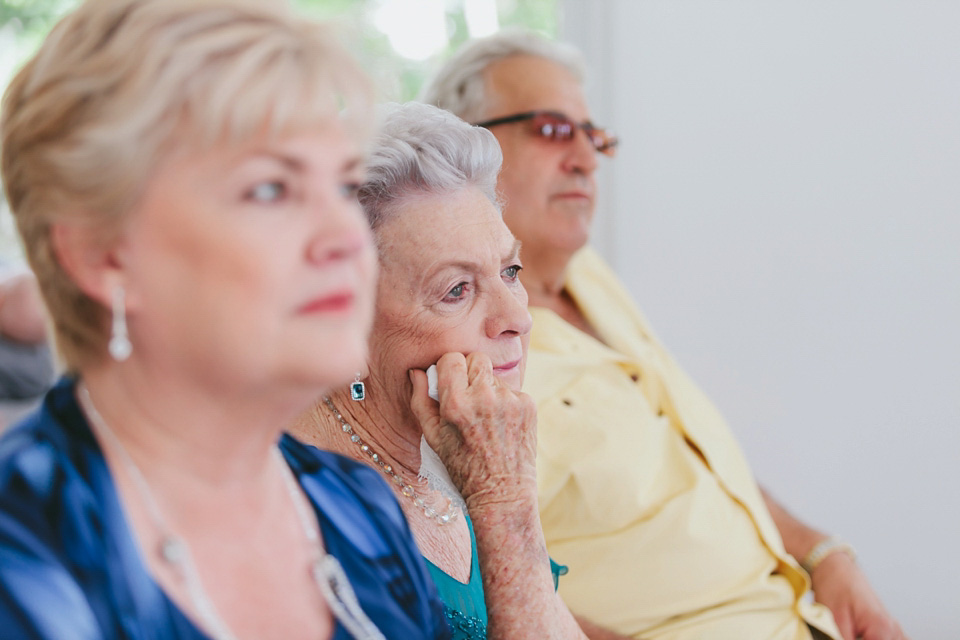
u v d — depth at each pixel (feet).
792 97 8.14
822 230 8.15
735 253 8.46
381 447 3.34
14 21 6.66
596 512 4.95
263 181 1.66
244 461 1.89
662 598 4.95
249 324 1.66
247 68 1.60
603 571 4.92
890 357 7.99
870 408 8.09
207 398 1.75
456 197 3.23
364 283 1.81
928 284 7.82
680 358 8.76
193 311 1.66
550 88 5.73
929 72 7.68
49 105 1.63
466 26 7.97
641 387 5.85
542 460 4.93
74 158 1.60
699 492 5.28
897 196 7.88
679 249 8.64
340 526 2.18
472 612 3.20
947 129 7.64
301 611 1.97
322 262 1.72
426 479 3.41
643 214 8.70
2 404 5.22
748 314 8.46
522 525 2.97
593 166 5.87
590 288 6.42
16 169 1.72
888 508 8.06
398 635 2.13
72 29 1.66
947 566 7.88
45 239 1.73
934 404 7.86
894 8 7.73
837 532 8.26
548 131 5.69
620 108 8.60
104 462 1.78
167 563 1.78
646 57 8.50
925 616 7.97
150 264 1.66
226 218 1.64
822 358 8.23
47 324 1.91
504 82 5.76
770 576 5.50
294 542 2.05
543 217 5.77
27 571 1.59
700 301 8.63
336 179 1.77
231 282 1.65
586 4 8.46
